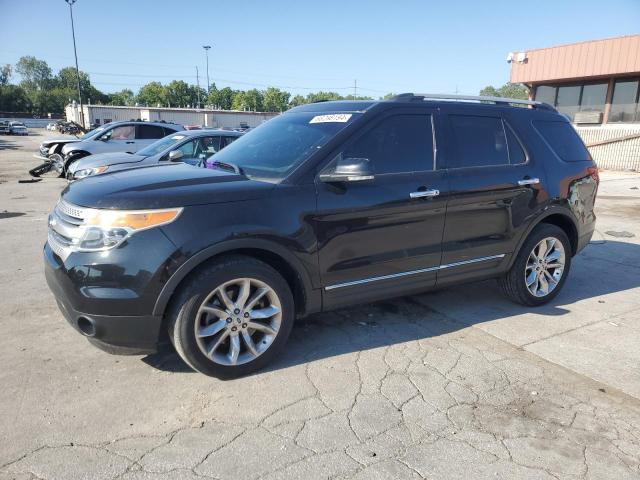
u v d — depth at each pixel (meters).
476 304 5.07
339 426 3.00
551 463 2.72
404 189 3.98
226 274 3.31
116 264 3.09
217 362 3.39
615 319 4.75
